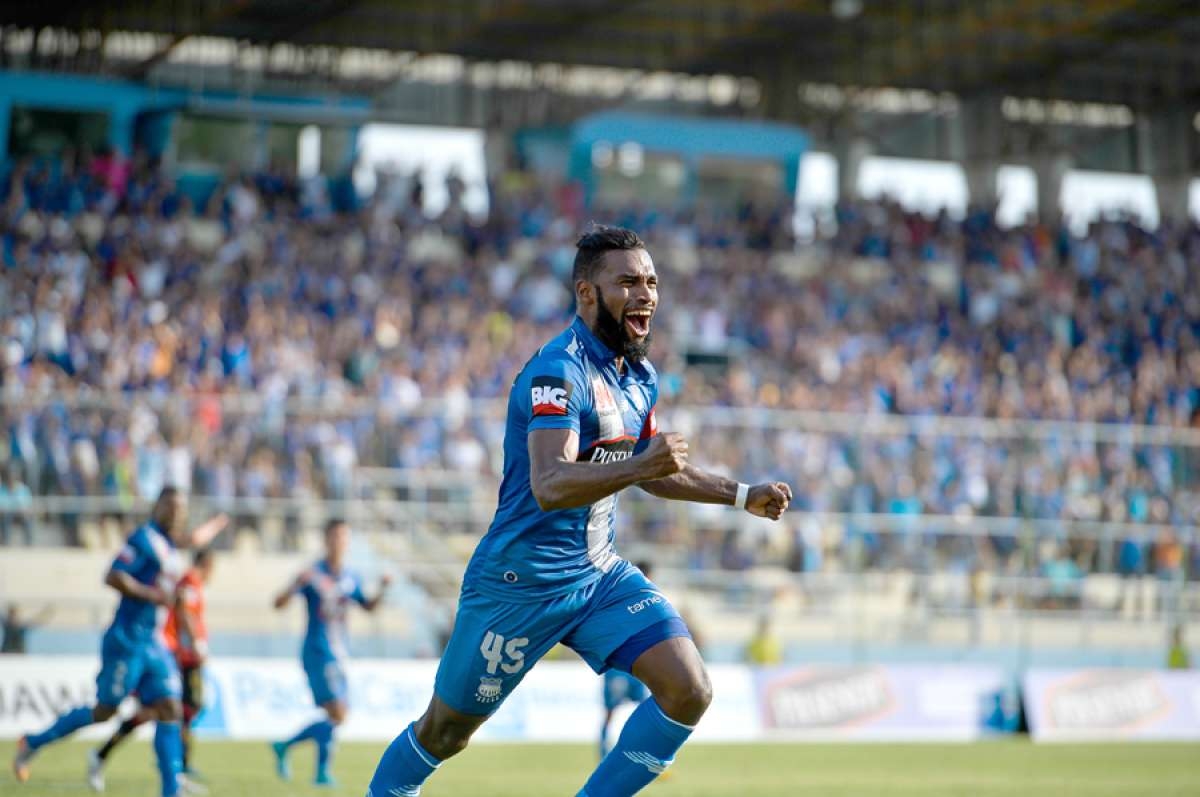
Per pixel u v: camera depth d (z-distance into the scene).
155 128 113.31
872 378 96.25
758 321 104.62
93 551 65.25
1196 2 121.12
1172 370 111.69
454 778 46.69
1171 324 118.00
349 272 97.06
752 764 54.53
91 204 100.19
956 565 75.69
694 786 45.91
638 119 127.44
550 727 63.75
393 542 69.75
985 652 75.38
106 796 38.03
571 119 143.62
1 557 63.66
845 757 58.44
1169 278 123.94
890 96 148.75
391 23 125.06
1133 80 143.00
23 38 123.88
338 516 68.94
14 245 90.75
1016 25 127.50
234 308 89.56
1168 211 150.00
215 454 67.75
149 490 66.31
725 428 73.88
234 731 59.47
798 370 99.81
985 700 72.69
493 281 103.69
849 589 74.00
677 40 132.38
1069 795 44.88
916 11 124.06
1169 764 57.41
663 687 20.70
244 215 102.81
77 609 63.97
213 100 114.31
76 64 124.62
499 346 92.62
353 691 61.19
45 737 38.97
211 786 41.66
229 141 115.38
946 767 54.50
